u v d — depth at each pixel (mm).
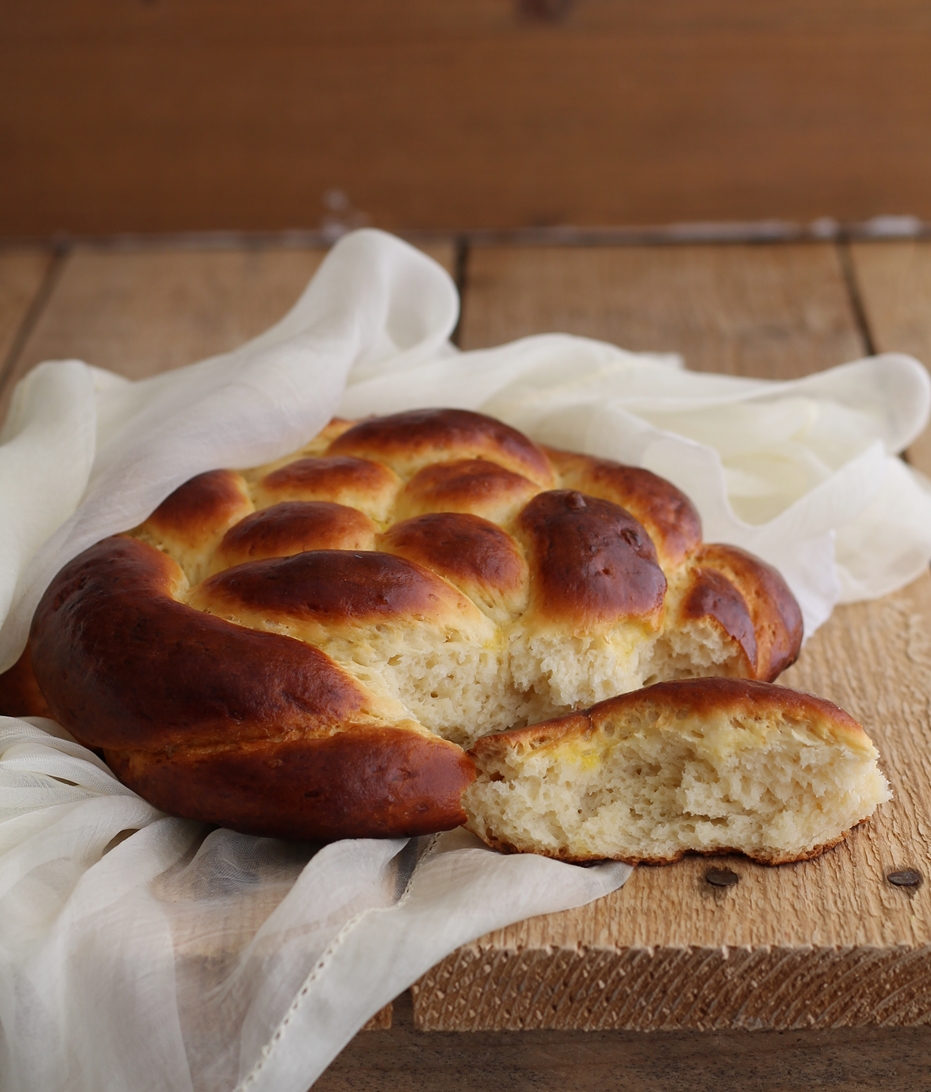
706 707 554
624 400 727
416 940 521
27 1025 512
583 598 577
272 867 556
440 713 583
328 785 540
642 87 1062
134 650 553
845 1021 546
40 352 908
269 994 513
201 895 544
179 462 617
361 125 1080
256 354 664
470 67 1060
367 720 550
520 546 597
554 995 541
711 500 674
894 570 717
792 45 1041
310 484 613
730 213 1103
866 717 636
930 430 823
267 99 1069
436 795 547
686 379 759
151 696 547
